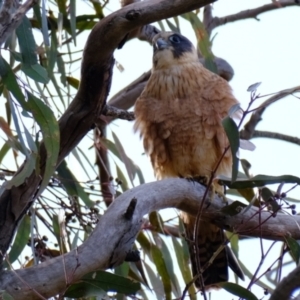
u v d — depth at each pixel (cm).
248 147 878
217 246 1205
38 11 1028
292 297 778
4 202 852
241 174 1193
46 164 796
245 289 812
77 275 791
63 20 1162
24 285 769
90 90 856
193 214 997
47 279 777
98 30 814
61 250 952
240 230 898
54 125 802
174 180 950
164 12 814
